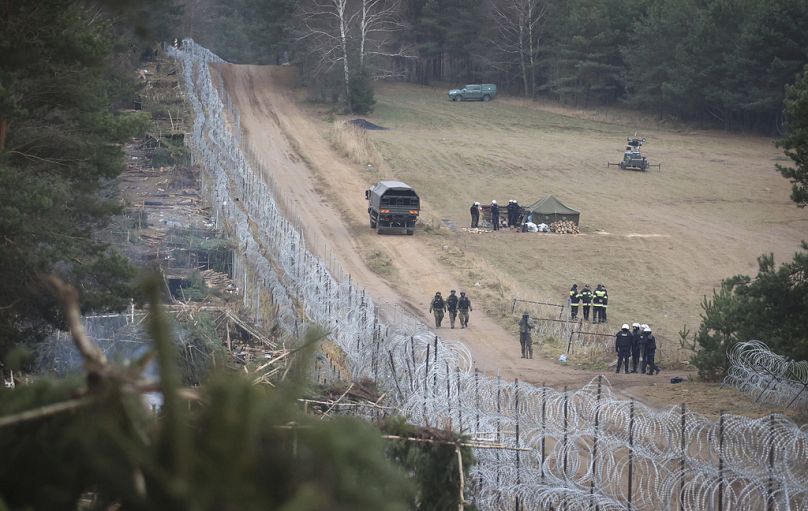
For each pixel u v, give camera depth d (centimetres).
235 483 861
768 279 10825
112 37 8688
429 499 3181
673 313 18075
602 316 16662
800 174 10300
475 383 6028
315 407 4384
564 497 5200
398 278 18762
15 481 1102
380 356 7144
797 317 10694
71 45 7744
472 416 5572
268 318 10106
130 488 890
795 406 9231
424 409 5406
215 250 14162
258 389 910
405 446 3191
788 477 5141
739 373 10700
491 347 14162
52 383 1179
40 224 8162
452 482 3209
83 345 1035
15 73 7762
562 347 14138
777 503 5056
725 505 5344
